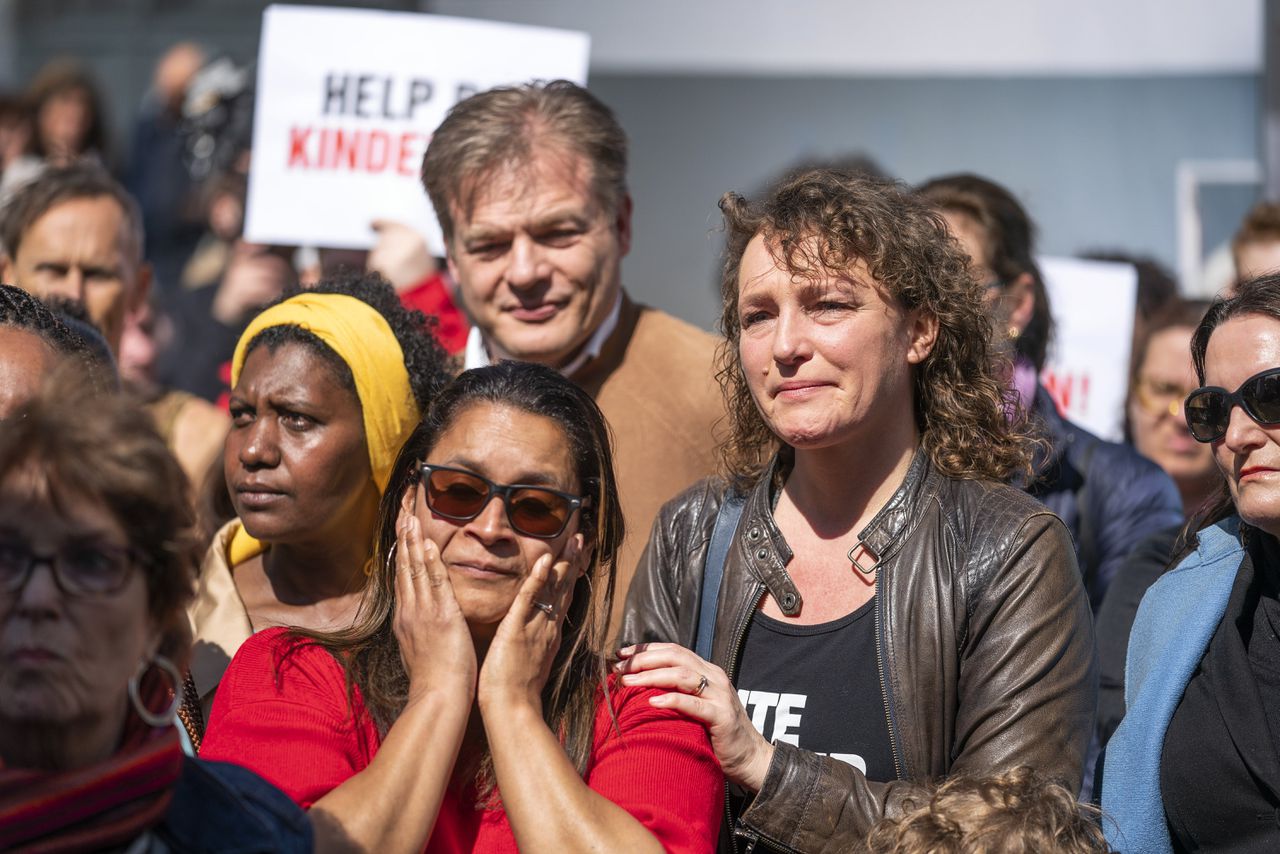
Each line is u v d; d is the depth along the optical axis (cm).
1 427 188
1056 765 266
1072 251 822
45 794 178
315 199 496
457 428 257
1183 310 524
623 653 272
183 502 193
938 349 297
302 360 324
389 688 256
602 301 396
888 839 253
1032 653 271
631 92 827
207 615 328
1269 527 277
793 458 310
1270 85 661
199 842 195
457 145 390
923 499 288
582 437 262
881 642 280
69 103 770
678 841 244
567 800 234
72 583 182
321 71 496
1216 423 282
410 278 493
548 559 252
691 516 315
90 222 462
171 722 195
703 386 393
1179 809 284
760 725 286
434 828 249
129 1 920
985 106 823
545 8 817
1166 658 295
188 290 743
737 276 306
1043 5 811
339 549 334
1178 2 802
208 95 829
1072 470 415
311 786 239
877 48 820
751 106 827
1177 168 816
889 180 302
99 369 289
